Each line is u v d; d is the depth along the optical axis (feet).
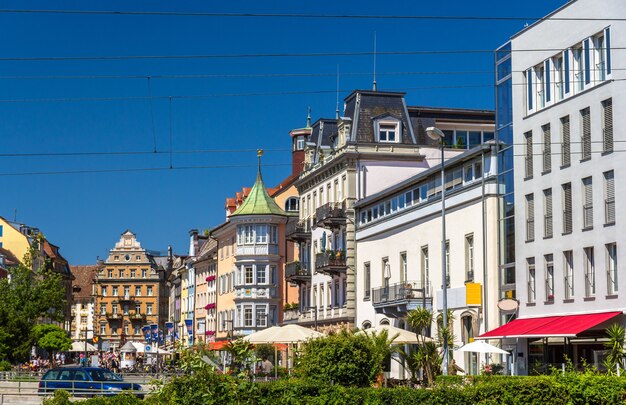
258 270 328.90
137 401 102.78
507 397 80.89
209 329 396.37
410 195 216.33
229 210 412.98
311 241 280.92
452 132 263.49
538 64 169.27
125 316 624.18
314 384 87.61
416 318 173.06
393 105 256.52
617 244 146.61
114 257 630.74
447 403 82.89
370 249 236.63
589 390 80.74
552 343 159.33
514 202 173.88
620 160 146.61
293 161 351.87
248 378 82.07
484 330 179.11
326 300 266.77
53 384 167.53
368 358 112.06
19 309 292.20
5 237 437.17
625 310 143.74
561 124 161.38
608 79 149.59
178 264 523.29
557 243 161.27
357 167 248.32
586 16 155.43
